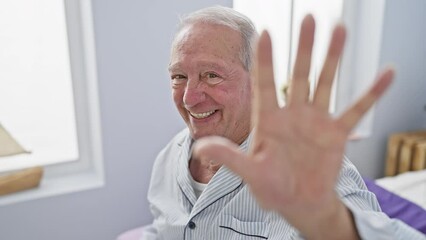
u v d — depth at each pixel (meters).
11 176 1.47
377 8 2.00
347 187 0.55
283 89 1.71
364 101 0.37
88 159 1.68
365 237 0.43
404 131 2.28
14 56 1.43
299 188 0.38
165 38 1.48
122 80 1.46
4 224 1.42
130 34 1.42
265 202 0.39
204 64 0.68
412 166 2.03
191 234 0.75
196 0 1.50
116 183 1.58
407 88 2.20
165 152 1.00
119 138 1.52
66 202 1.51
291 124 0.38
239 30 0.68
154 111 1.55
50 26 1.46
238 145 0.76
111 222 1.62
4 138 1.36
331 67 0.37
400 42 2.07
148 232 0.98
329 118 0.38
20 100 1.49
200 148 0.37
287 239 0.60
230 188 0.71
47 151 1.61
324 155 0.38
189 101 0.70
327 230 0.41
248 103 0.73
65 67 1.53
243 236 0.68
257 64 0.37
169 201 0.89
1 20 1.37
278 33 1.87
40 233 1.49
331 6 2.00
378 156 2.24
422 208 1.33
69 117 1.61
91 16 1.34
